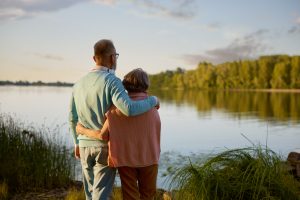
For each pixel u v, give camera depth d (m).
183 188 3.69
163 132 21.89
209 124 27.64
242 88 124.00
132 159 3.20
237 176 3.63
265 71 114.00
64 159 6.97
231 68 127.12
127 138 3.18
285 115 36.38
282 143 17.45
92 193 3.32
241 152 3.79
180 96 100.50
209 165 3.71
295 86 108.94
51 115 29.58
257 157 3.74
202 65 138.88
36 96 85.88
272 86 114.25
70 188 6.24
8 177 6.23
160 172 8.74
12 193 5.92
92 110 3.21
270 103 59.97
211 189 3.61
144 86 3.29
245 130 23.36
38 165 6.40
